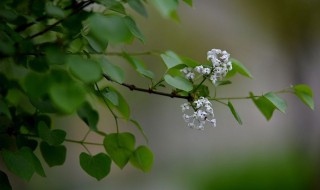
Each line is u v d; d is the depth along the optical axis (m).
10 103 1.56
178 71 1.45
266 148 5.08
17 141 1.45
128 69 3.06
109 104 1.53
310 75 3.36
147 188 4.20
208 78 1.42
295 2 3.15
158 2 1.33
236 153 5.01
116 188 4.02
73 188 3.51
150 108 4.68
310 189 3.54
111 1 1.36
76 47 1.45
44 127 1.40
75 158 3.53
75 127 3.33
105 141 1.46
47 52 1.29
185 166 4.75
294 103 3.69
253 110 5.48
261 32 3.96
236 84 4.92
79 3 1.39
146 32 3.51
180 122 4.96
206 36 4.29
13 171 1.34
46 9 1.32
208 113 1.41
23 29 1.42
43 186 3.00
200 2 4.13
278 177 4.27
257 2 3.61
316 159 3.46
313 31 3.19
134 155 1.48
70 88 1.24
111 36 1.25
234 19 4.16
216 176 4.50
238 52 4.53
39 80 1.27
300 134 3.56
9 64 1.54
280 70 4.50
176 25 3.76
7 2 1.43
